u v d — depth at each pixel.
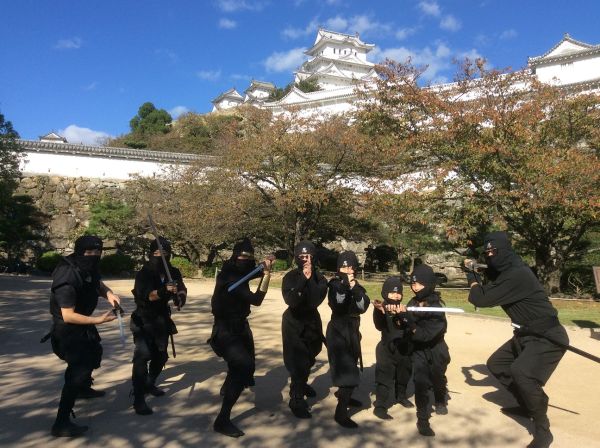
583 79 35.00
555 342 3.68
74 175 28.92
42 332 8.10
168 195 25.78
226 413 3.78
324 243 29.34
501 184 14.32
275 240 24.16
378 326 4.39
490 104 14.64
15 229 25.55
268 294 15.16
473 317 10.25
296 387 4.19
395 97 16.80
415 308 4.02
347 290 4.04
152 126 53.31
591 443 3.73
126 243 27.77
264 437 3.75
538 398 3.60
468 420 4.22
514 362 3.73
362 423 4.10
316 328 4.23
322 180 20.70
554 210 13.49
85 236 3.97
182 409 4.36
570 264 16.97
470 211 14.95
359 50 72.69
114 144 49.75
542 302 3.80
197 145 46.41
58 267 3.82
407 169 17.58
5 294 13.74
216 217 21.38
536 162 13.03
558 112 14.66
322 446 3.61
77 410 4.30
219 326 4.00
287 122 20.98
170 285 4.24
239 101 74.19
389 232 22.14
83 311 3.92
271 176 21.50
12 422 3.97
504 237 3.96
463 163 14.70
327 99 44.66
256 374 5.64
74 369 3.72
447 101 15.51
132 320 4.45
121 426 3.91
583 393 5.05
